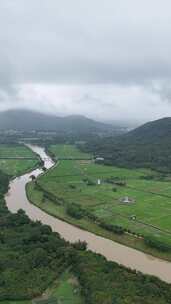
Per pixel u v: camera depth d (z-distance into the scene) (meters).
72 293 158.12
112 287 155.75
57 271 174.25
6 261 179.75
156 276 174.12
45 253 187.12
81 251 192.62
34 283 162.88
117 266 177.00
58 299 153.38
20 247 196.50
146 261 197.38
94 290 153.50
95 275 165.25
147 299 147.88
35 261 180.12
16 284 161.50
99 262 178.38
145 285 157.62
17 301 152.75
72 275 173.38
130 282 160.38
